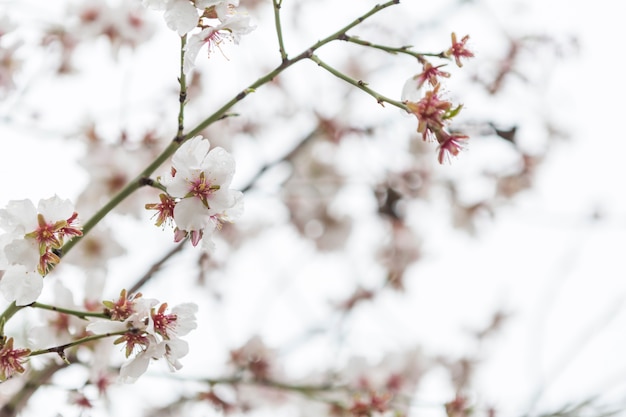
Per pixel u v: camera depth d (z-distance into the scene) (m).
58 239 0.92
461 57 0.95
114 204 0.93
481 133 1.48
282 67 0.94
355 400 1.21
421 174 1.66
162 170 1.27
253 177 1.46
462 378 1.62
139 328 0.91
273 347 1.36
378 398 1.21
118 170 1.25
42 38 1.24
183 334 0.92
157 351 0.91
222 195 0.91
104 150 1.25
